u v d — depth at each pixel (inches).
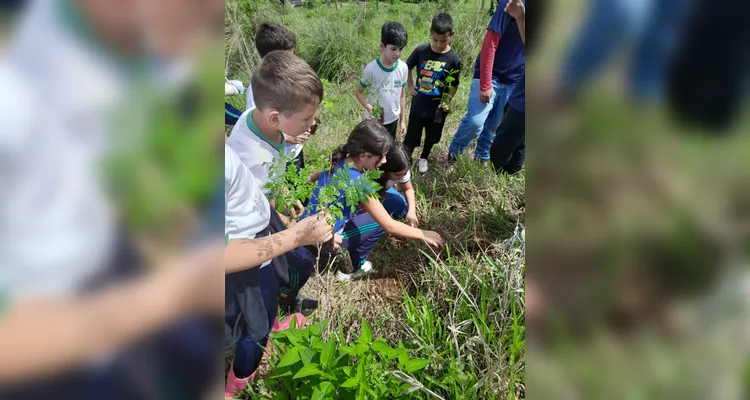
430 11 298.5
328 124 166.9
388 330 78.9
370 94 137.3
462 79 213.5
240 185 55.0
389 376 57.7
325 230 64.9
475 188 121.4
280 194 65.2
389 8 322.3
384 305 88.7
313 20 258.7
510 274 76.6
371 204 88.5
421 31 272.5
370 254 103.7
